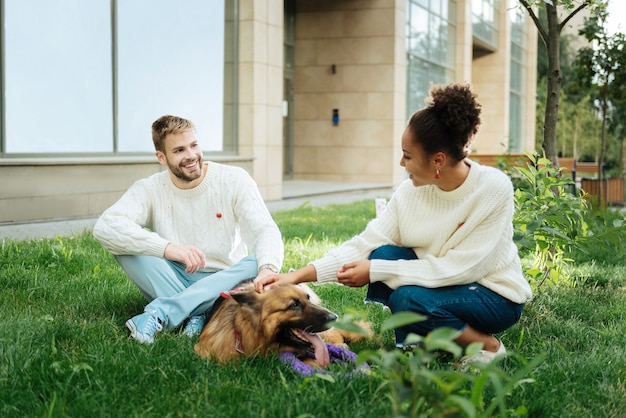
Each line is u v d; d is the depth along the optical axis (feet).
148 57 40.42
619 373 12.04
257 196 15.05
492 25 101.71
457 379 7.69
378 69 66.54
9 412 9.61
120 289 17.74
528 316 16.28
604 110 51.03
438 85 11.38
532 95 124.57
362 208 42.86
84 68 36.35
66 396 10.12
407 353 11.99
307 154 69.62
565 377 11.65
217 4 45.88
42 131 34.24
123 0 38.52
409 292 11.93
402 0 67.26
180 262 14.53
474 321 12.05
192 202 14.98
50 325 13.44
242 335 11.75
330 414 9.62
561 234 17.08
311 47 68.59
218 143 46.78
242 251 15.74
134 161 37.86
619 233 17.33
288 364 11.32
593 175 92.48
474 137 11.47
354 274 12.22
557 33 22.76
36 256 21.16
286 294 11.43
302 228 31.60
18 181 31.73
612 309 17.60
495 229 11.84
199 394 10.23
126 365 11.23
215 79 46.14
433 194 12.22
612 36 49.67
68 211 34.19
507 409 9.87
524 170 18.52
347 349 12.48
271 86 49.55
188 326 13.87
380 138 66.95
